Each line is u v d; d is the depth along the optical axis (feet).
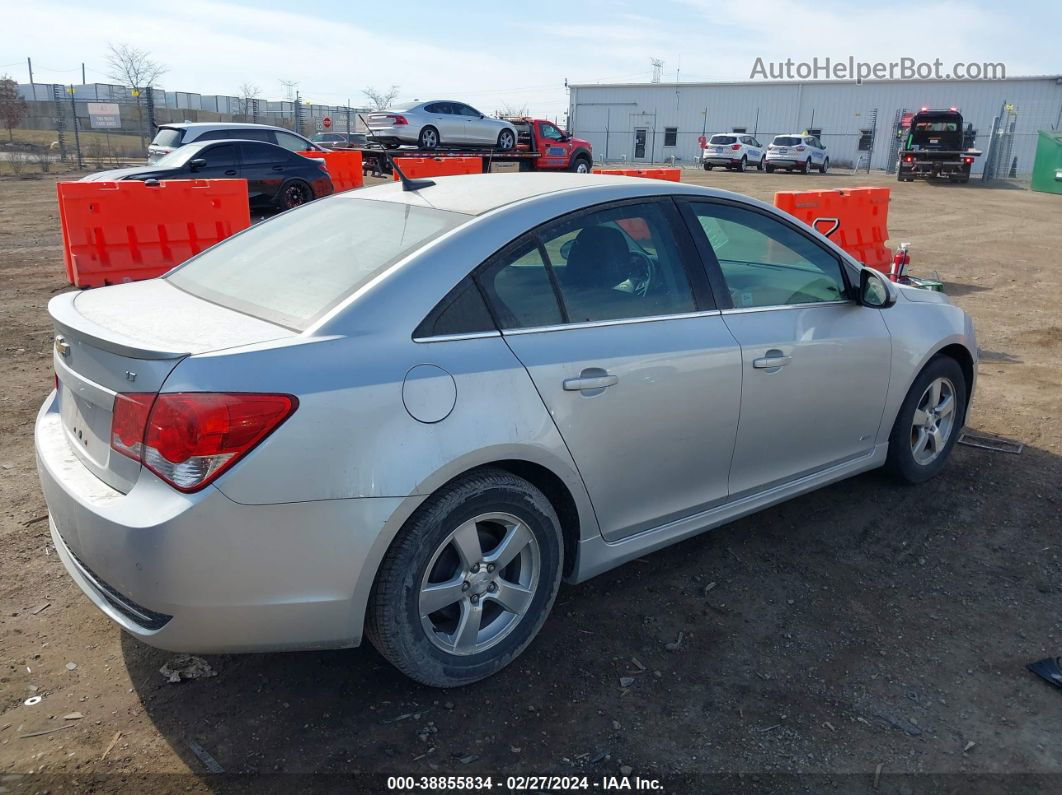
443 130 74.59
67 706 8.98
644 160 178.09
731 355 10.89
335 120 161.68
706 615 10.96
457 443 8.45
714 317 11.01
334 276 9.23
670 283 10.78
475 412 8.63
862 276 12.76
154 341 8.03
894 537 13.10
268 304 9.12
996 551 12.72
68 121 151.33
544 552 9.59
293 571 7.84
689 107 172.14
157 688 9.33
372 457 8.00
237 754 8.38
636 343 10.03
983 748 8.63
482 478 8.84
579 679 9.65
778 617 10.94
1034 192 95.71
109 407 8.13
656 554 12.57
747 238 11.84
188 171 47.03
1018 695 9.47
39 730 8.61
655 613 11.00
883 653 10.21
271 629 7.96
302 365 7.89
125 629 8.11
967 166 103.55
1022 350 24.90
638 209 10.75
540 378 9.14
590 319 9.87
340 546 7.95
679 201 11.21
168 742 8.52
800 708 9.21
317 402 7.79
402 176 11.83
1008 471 15.56
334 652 10.09
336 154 61.77
